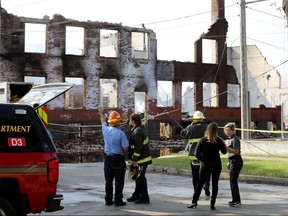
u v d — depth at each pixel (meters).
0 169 6.58
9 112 6.82
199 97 50.41
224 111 50.03
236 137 9.90
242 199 10.91
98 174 17.33
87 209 9.45
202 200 10.73
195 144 10.70
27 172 6.72
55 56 43.78
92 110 44.72
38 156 6.83
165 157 21.84
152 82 48.19
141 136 9.91
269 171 14.65
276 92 68.69
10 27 42.09
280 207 9.75
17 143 6.77
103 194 11.90
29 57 42.81
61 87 9.32
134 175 9.91
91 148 37.97
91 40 45.31
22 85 13.48
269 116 52.66
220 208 9.60
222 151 9.52
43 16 43.75
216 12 52.03
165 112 48.09
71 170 19.00
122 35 46.94
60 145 39.28
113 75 46.38
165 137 48.16
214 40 52.34
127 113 46.91
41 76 43.28
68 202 10.45
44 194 6.81
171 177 16.06
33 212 6.79
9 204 6.60
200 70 50.88
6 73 41.84
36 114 7.01
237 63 66.81
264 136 48.94
